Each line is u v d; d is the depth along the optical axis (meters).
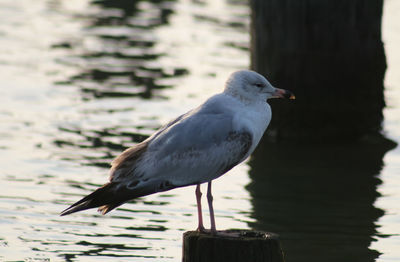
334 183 14.11
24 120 17.02
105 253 11.00
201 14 28.28
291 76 15.99
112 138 16.03
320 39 15.79
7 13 27.92
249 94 9.50
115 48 23.52
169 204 13.00
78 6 29.53
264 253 8.66
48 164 14.48
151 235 11.70
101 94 19.11
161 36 25.12
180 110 17.98
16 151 15.09
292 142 16.23
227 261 8.64
